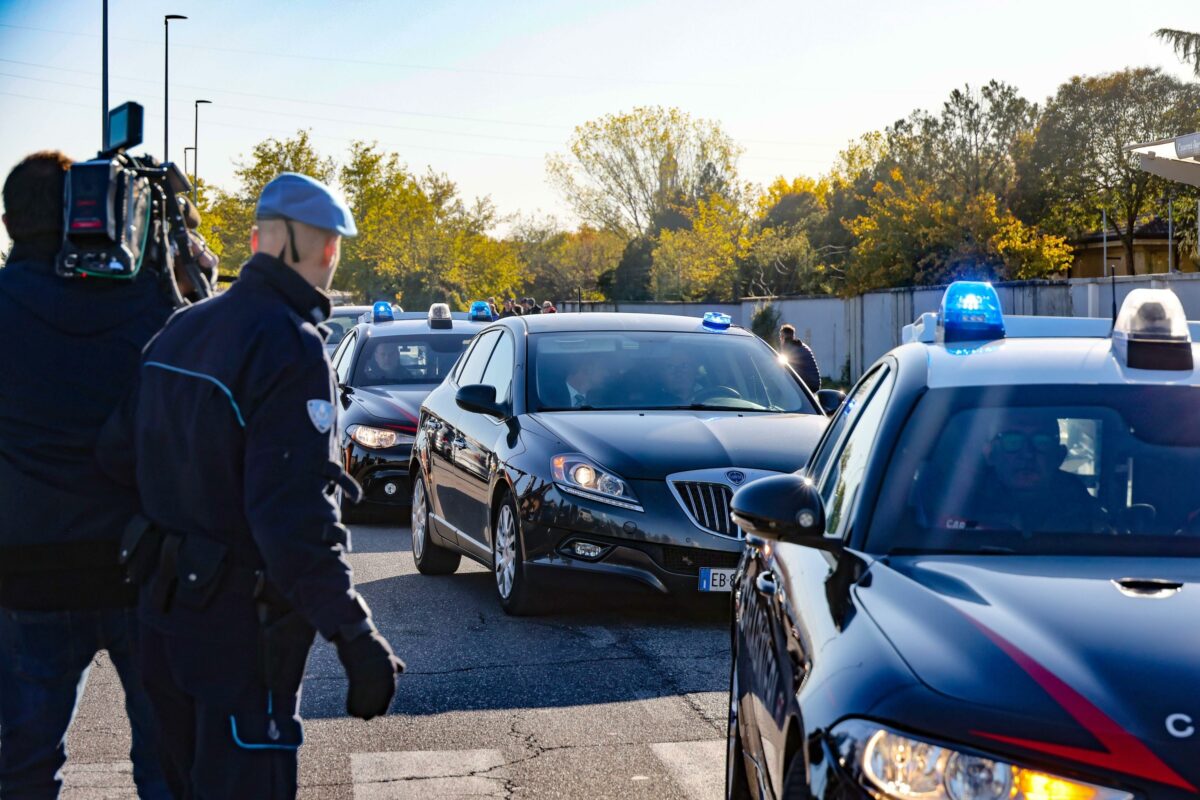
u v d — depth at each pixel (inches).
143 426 123.3
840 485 155.0
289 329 118.4
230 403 116.8
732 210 2605.8
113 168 137.1
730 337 360.8
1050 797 94.2
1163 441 142.6
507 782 194.2
